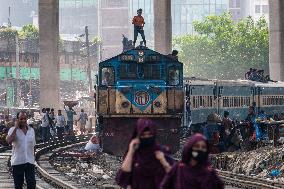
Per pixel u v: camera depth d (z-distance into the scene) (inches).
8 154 2974.9
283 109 4057.6
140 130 754.8
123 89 2445.9
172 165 764.0
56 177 2074.3
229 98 3373.5
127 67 2468.0
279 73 5536.4
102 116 2468.0
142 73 2464.3
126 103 2443.4
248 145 2815.0
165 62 2474.2
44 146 3489.2
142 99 2447.1
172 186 713.6
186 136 2910.9
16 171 1321.4
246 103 3570.4
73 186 1738.4
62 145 3718.0
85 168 2536.9
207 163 705.6
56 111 4904.0
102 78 2475.4
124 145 2456.9
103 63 2470.5
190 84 2965.1
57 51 4948.3
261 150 2469.2
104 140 2461.9
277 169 2191.2
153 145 769.6
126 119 2454.5
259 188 1883.6
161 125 2453.2
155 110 2443.4
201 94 3083.2
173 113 2456.9
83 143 3873.0
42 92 4904.0
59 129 3895.2
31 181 1327.5
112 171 2420.0
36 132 3828.7
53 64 4906.5
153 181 766.5
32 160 1328.7
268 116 3836.1
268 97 3826.3
